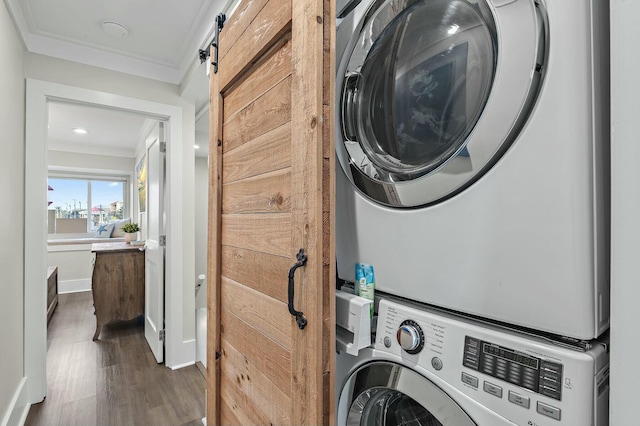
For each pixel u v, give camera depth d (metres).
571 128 0.47
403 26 0.75
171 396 2.16
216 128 1.27
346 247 0.90
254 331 0.97
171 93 2.62
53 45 2.16
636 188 0.43
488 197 0.57
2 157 1.62
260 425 0.92
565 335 0.49
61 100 2.21
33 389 2.03
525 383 0.52
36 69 2.11
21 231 1.96
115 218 6.21
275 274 0.87
